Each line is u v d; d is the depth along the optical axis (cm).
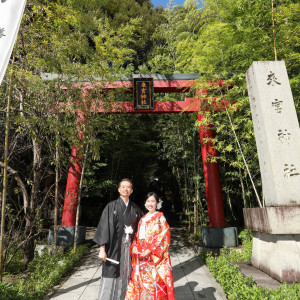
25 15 448
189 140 835
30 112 470
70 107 512
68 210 666
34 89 452
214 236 604
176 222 1176
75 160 626
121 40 636
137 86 737
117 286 259
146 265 252
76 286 408
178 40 897
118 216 278
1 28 318
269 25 546
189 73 769
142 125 1041
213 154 679
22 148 538
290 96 372
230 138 682
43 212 791
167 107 738
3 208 352
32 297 319
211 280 427
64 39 477
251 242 572
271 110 365
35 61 445
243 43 535
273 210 313
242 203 995
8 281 405
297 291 243
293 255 307
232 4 582
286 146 348
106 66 596
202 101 658
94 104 623
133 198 1332
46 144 583
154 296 240
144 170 1298
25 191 492
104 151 1005
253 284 294
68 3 504
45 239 674
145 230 263
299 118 502
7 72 420
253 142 604
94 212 1112
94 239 270
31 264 467
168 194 1361
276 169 339
